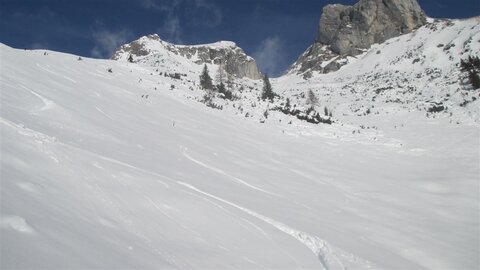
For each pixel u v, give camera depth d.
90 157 9.40
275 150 21.62
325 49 107.69
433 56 70.50
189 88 36.59
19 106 12.02
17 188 6.28
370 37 100.50
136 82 30.16
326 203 13.84
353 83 72.25
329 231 10.59
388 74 70.62
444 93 44.69
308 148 24.20
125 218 7.12
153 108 22.50
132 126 16.23
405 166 22.19
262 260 7.39
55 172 7.77
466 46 66.38
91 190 7.67
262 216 10.05
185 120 22.34
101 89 21.94
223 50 103.00
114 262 5.23
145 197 8.33
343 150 25.05
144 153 12.57
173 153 14.27
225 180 12.89
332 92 65.69
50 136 9.88
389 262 9.42
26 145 8.42
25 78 16.42
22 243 4.69
